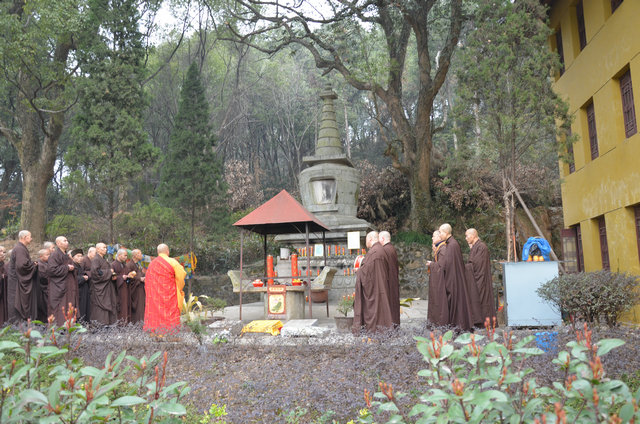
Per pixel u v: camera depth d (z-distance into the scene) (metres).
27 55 17.27
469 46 11.88
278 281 11.46
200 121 19.23
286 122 39.62
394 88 21.44
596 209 11.06
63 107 20.58
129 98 16.92
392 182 24.20
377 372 5.71
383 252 7.71
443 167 22.05
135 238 20.48
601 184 10.73
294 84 39.00
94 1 17.09
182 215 19.05
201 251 20.20
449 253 8.04
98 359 6.34
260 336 7.65
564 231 13.03
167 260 8.27
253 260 20.39
